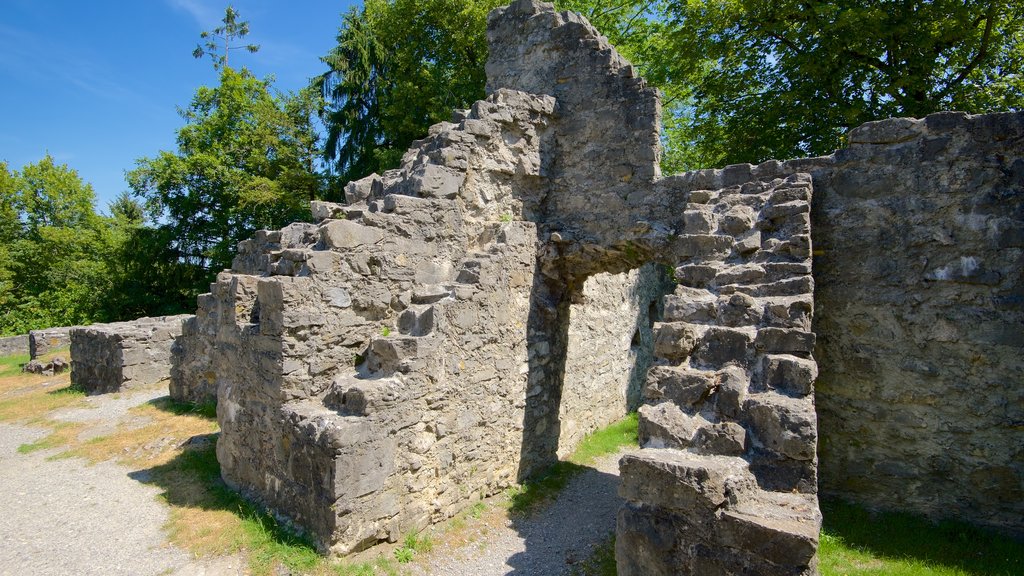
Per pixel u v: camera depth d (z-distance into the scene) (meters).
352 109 20.30
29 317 25.22
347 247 5.94
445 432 6.18
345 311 5.96
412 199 6.52
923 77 10.44
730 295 4.52
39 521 5.89
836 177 5.67
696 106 14.63
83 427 9.30
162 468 7.31
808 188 5.33
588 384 10.43
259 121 22.78
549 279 8.02
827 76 10.81
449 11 17.17
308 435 5.16
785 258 4.71
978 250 5.04
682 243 5.21
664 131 19.67
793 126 11.45
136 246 23.20
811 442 3.28
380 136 20.55
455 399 6.31
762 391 3.72
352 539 5.11
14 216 30.48
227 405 6.70
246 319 6.61
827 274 5.72
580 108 7.80
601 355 11.07
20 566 4.99
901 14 9.79
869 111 10.75
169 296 24.22
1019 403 4.87
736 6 11.23
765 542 2.90
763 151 11.93
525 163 7.64
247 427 6.23
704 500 3.10
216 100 24.69
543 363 8.00
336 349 5.91
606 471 8.61
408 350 5.68
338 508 4.98
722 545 3.06
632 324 12.95
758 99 12.16
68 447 8.34
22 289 28.00
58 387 12.82
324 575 4.79
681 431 3.61
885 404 5.45
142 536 5.53
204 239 23.80
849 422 5.62
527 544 6.05
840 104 10.87
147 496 6.48
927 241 5.25
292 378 5.55
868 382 5.52
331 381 5.88
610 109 7.51
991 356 4.98
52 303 25.55
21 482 6.98
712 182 6.43
